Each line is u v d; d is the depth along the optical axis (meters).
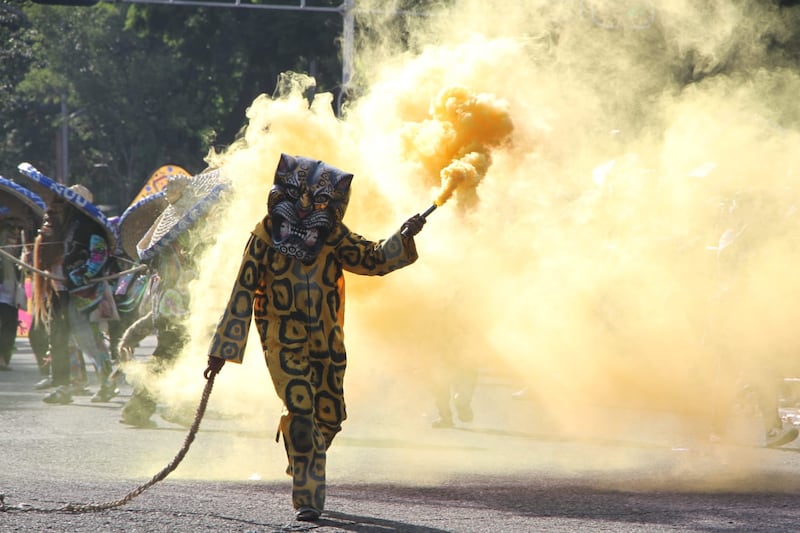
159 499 17.69
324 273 16.97
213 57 118.56
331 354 16.97
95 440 25.80
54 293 34.09
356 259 17.05
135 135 162.75
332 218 16.81
